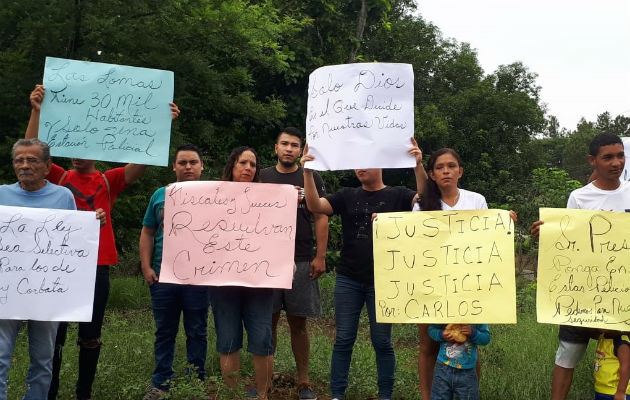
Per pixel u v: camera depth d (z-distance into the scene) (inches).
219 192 186.4
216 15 442.3
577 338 174.7
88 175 190.2
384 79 176.9
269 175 219.5
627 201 172.7
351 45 603.8
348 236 197.0
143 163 185.8
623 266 162.6
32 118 183.5
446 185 173.2
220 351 185.8
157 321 199.0
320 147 179.2
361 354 255.1
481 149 998.4
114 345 253.6
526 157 1031.0
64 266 163.0
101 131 184.4
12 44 370.6
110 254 188.4
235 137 541.0
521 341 286.7
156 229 203.8
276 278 180.4
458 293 163.5
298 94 590.6
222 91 452.1
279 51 551.8
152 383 199.9
